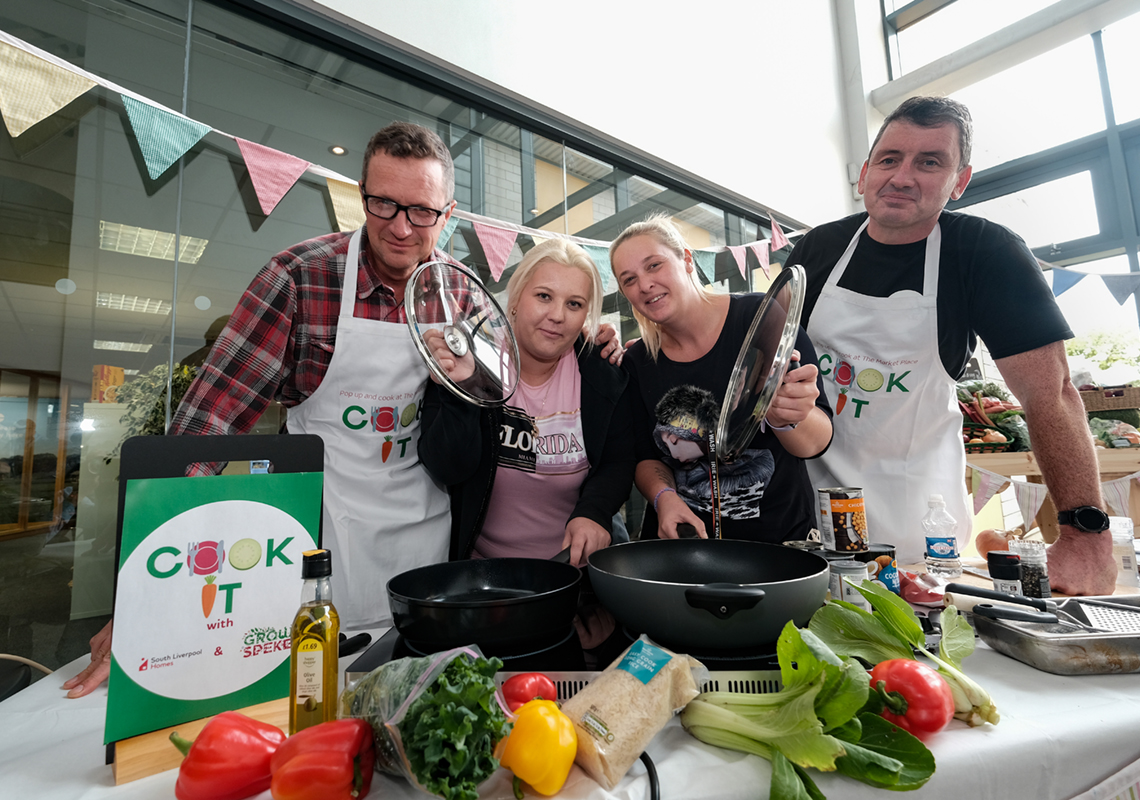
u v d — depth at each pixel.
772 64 3.75
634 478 1.31
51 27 1.61
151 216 1.76
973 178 3.86
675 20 3.24
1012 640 0.68
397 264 1.22
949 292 1.29
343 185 1.89
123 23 1.71
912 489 1.37
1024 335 1.17
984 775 0.48
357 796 0.42
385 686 0.45
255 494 0.60
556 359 1.26
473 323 0.96
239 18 1.91
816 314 1.43
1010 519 3.09
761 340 0.88
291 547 0.61
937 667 0.56
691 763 0.49
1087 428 1.14
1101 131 3.36
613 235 3.00
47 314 1.63
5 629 1.59
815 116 3.98
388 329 1.25
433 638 0.60
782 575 0.75
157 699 0.51
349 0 2.07
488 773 0.40
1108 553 0.97
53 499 1.65
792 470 1.25
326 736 0.42
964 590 0.77
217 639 0.56
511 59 2.53
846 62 4.20
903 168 1.20
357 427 1.24
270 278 1.18
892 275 1.34
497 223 2.15
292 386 1.25
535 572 0.79
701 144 3.28
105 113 1.69
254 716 0.56
